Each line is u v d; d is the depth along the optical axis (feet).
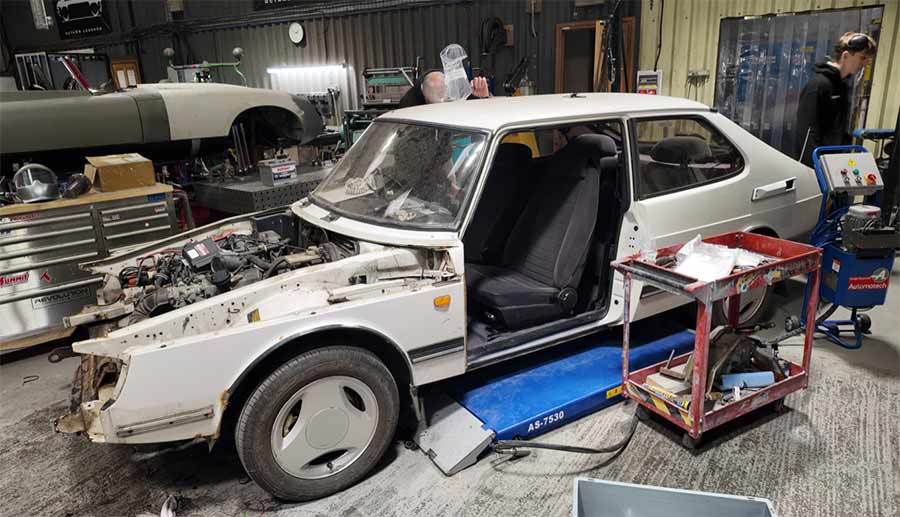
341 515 7.56
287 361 7.25
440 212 8.50
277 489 7.51
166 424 6.79
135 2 38.75
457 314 8.24
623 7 21.99
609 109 9.74
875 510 7.41
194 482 8.39
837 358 11.26
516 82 24.47
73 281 12.72
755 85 20.06
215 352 6.82
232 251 9.15
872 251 10.85
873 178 11.57
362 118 20.62
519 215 11.21
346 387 7.72
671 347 10.80
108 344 6.68
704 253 8.46
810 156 14.76
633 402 9.95
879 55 17.67
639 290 9.66
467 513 7.55
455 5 25.88
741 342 9.07
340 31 29.96
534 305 9.34
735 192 10.81
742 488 7.87
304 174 16.88
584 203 9.59
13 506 8.04
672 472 8.22
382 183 9.46
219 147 17.98
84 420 6.94
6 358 12.88
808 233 12.49
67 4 41.47
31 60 28.89
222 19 34.76
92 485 8.44
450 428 8.69
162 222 13.75
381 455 8.16
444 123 9.43
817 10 18.35
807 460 8.39
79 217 12.57
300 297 7.55
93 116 14.47
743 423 9.30
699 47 20.80
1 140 13.33
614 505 6.61
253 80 34.83
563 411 9.04
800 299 13.98
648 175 9.87
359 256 8.07
